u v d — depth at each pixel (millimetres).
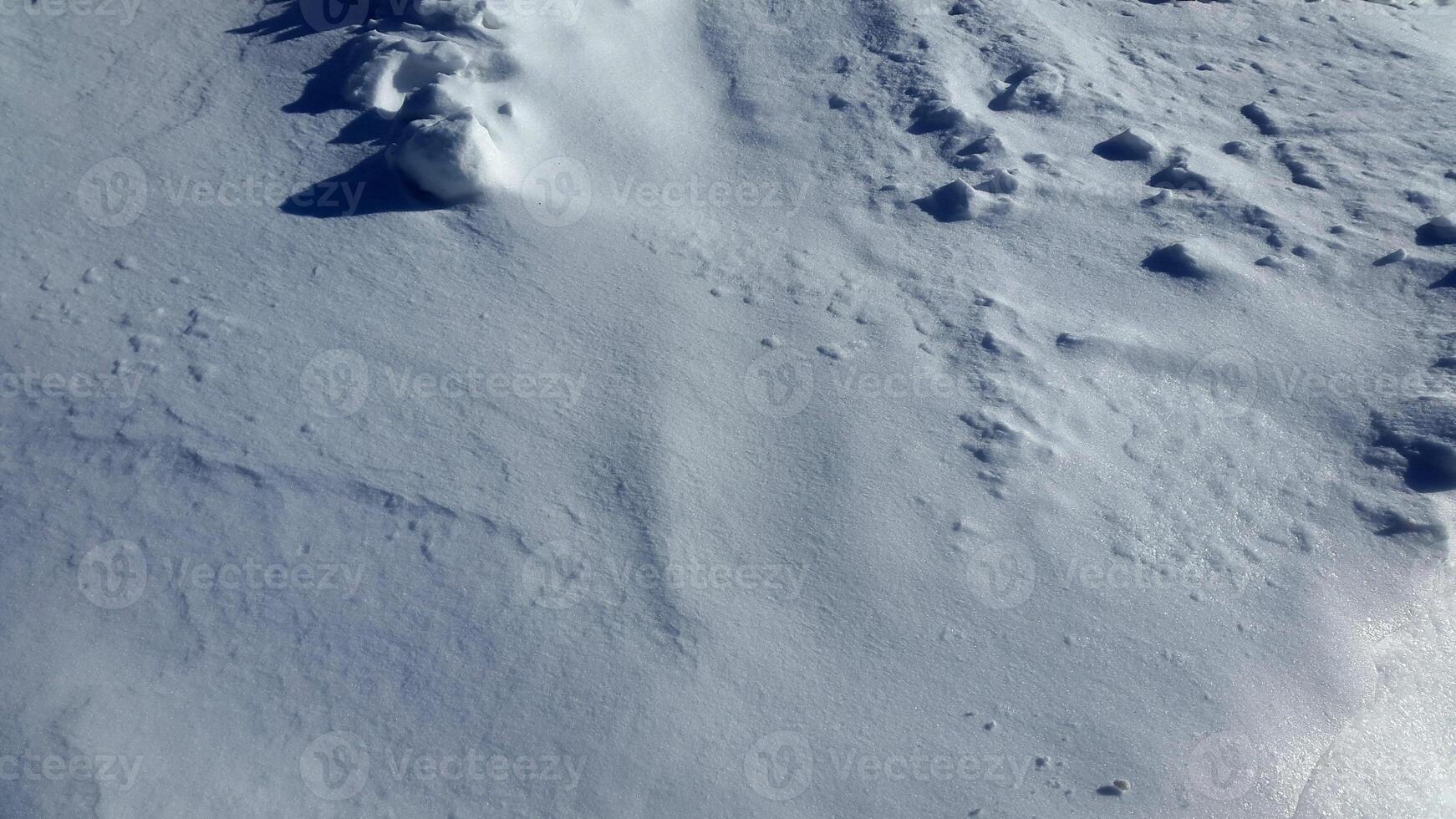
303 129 4559
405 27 4871
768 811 2646
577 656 2896
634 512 3266
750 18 5629
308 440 3299
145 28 5043
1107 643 3092
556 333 3830
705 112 5102
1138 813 2729
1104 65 5613
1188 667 3059
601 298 4008
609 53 5121
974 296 4199
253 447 3252
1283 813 2775
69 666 2721
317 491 3172
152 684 2717
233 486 3146
